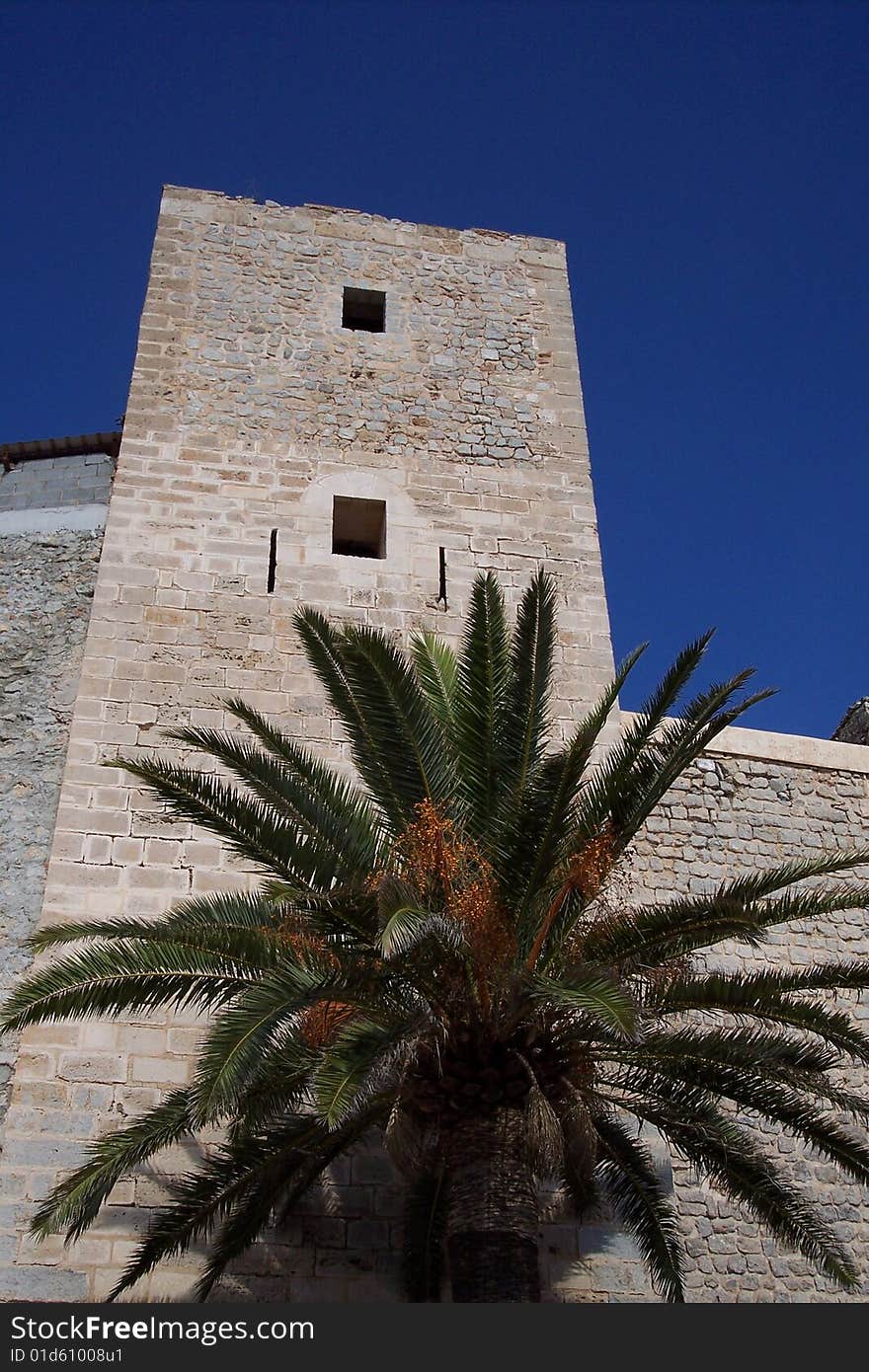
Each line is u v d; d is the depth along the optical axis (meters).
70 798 14.50
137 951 10.89
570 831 11.77
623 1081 11.55
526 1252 10.46
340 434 18.28
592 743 11.67
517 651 12.52
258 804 11.82
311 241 20.30
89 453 18.56
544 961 11.23
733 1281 14.02
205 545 16.81
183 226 19.89
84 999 10.74
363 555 18.55
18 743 15.26
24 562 17.06
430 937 10.15
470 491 18.22
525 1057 10.65
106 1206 12.22
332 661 12.86
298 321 19.31
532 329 20.30
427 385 19.16
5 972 13.45
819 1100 15.48
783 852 17.33
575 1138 10.56
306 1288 12.19
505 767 12.20
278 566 16.83
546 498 18.41
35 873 14.28
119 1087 12.88
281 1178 11.25
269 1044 9.84
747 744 18.02
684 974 11.27
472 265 20.83
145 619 16.02
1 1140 12.46
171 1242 10.93
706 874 16.83
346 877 11.18
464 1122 10.79
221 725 15.41
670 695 12.26
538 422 19.20
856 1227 14.80
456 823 11.84
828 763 18.27
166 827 14.49
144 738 15.11
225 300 19.25
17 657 16.03
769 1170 11.30
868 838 17.80
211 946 10.62
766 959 16.36
